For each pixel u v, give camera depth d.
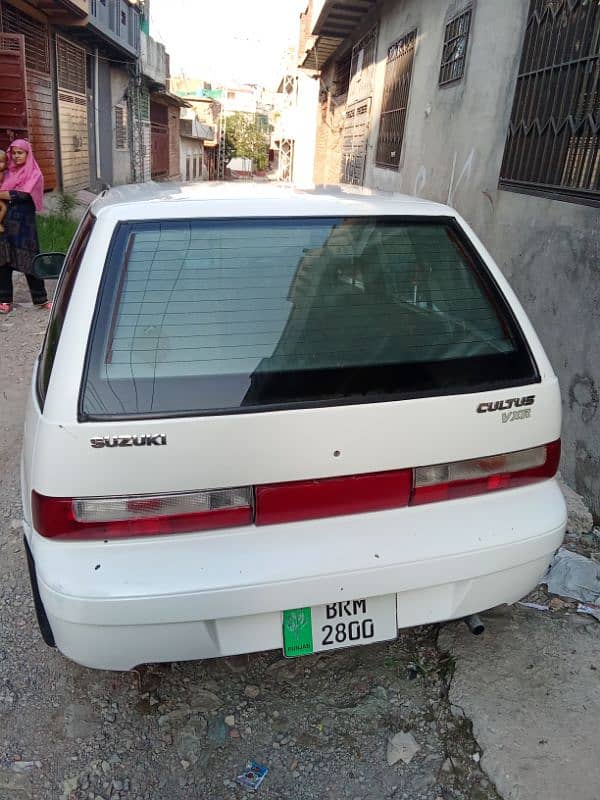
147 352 1.82
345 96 12.15
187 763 2.01
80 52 15.90
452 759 2.01
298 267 2.03
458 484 1.96
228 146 52.66
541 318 3.62
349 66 11.84
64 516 1.72
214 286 1.95
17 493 3.45
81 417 1.70
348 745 2.07
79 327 1.82
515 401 1.97
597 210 3.14
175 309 1.89
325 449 1.82
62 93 14.50
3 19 11.20
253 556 1.79
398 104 7.36
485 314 2.10
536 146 3.79
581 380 3.23
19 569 2.86
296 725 2.14
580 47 3.35
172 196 2.24
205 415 1.74
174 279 1.94
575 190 3.33
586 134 3.27
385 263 2.11
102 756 2.02
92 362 1.77
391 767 2.00
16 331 6.14
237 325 1.90
